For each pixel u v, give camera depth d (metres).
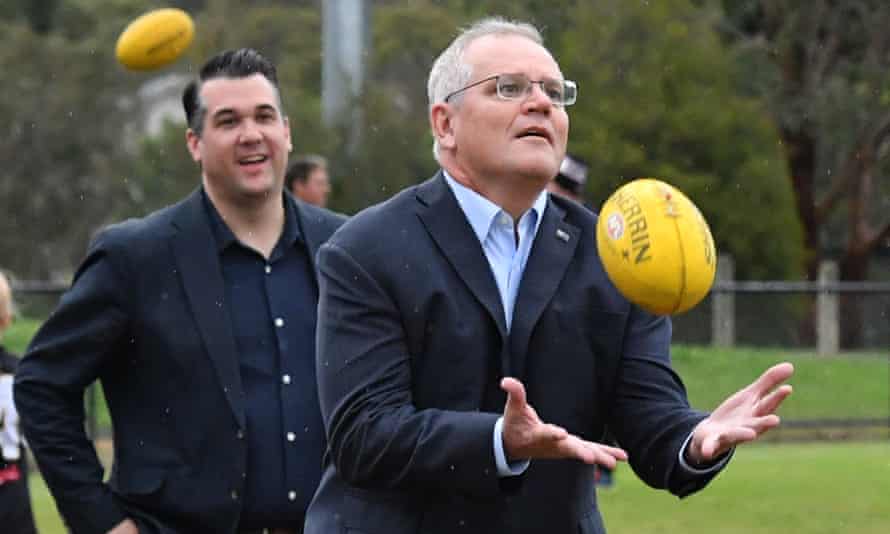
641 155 77.31
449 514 10.06
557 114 10.21
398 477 9.66
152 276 13.91
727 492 29.92
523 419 9.13
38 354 13.97
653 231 9.31
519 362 10.12
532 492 10.16
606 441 11.48
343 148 69.00
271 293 14.15
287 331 14.06
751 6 89.69
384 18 97.38
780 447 39.91
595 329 10.30
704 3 89.69
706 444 9.41
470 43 10.30
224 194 14.25
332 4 69.31
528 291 10.20
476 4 97.94
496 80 10.12
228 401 13.76
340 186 68.56
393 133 69.56
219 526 13.71
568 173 21.64
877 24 86.00
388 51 95.75
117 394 14.10
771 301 49.41
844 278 93.56
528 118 10.09
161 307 13.86
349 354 9.94
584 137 77.94
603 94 78.81
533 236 10.34
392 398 9.83
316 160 26.59
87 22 119.19
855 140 88.88
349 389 9.89
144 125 116.81
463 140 10.20
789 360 46.41
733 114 79.25
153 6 119.75
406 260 10.05
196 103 14.41
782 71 88.38
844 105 86.38
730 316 49.03
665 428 10.16
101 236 14.07
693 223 9.41
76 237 103.56
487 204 10.21
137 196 98.81
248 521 13.82
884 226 92.19
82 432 14.14
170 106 120.50
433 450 9.45
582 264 10.39
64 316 13.93
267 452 13.83
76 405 14.08
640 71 79.12
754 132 80.12
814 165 92.62
